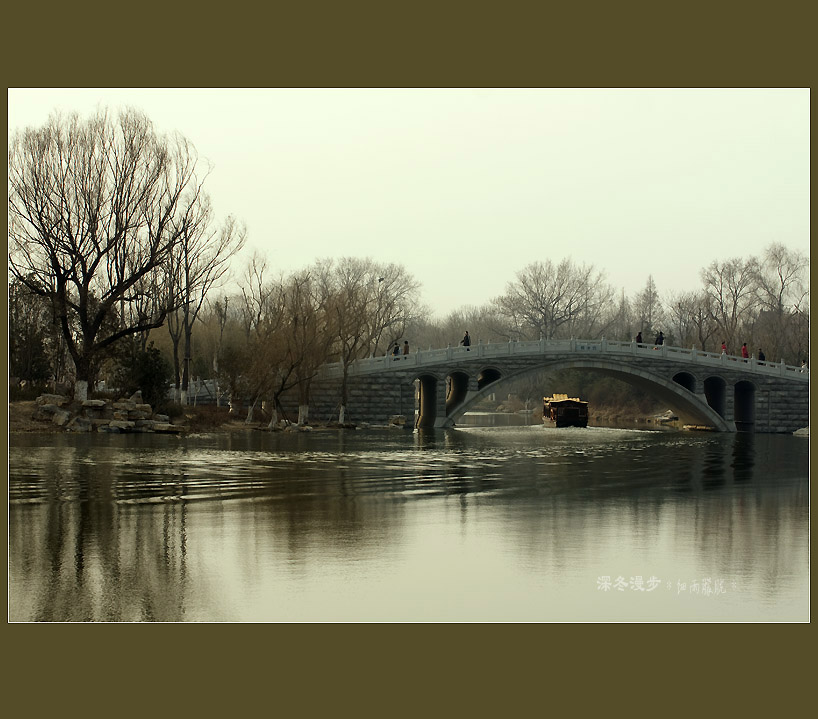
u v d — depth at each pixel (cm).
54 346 6278
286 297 6856
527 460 4241
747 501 2755
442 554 1884
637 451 5081
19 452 3828
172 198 5325
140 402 5481
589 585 1661
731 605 1550
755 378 7994
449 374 7538
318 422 7038
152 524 2162
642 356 7825
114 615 1442
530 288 11900
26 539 1977
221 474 3206
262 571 1717
